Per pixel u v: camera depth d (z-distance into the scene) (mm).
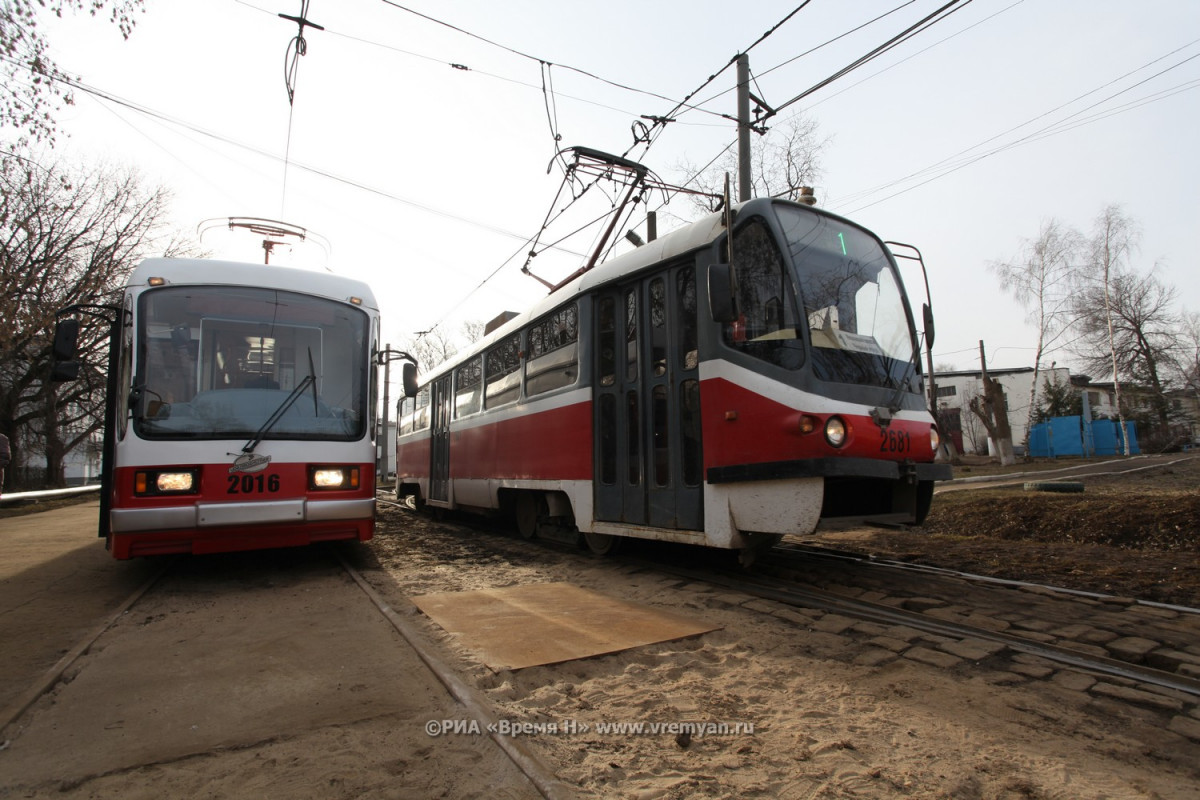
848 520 5375
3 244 21656
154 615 5262
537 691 3580
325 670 3871
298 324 7258
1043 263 31594
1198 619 4762
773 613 5051
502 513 10695
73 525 12469
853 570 6531
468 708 3254
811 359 5457
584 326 7789
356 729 3047
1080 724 3156
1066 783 2615
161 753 2811
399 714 3219
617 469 7180
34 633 4754
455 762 2738
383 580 6688
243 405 6719
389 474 41281
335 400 7191
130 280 6797
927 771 2703
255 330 7051
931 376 6480
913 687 3609
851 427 5301
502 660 3992
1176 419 37812
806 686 3641
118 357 6871
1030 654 4066
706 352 6059
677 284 6539
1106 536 8383
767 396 5500
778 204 6133
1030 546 8164
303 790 2510
